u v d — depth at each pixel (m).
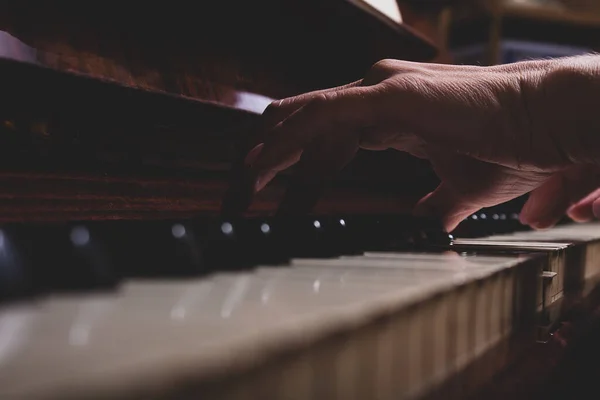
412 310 0.18
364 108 0.38
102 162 0.41
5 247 0.17
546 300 0.32
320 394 0.13
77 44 0.39
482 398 0.23
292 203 0.39
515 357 0.27
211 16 0.48
